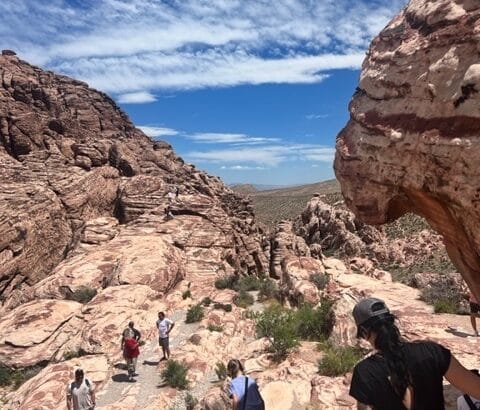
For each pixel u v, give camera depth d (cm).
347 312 1379
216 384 1451
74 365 1606
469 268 582
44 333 1970
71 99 6156
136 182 4303
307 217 6069
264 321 1577
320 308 1541
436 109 443
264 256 4828
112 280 2569
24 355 1848
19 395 1471
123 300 2222
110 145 4916
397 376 222
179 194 4419
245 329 2038
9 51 5994
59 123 5216
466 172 412
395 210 589
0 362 1817
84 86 6481
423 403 223
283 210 12938
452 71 425
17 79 5350
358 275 2173
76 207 3928
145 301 2303
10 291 3141
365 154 550
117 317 1989
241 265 4459
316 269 2669
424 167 466
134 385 1488
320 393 970
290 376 1088
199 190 5175
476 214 422
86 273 2680
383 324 234
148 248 2956
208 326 1950
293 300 2309
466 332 1109
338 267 2761
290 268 2686
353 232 5412
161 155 5625
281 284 2811
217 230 3675
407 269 4541
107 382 1520
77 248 3256
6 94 4994
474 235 446
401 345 231
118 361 1686
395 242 5341
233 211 5447
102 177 4331
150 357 1728
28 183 3825
